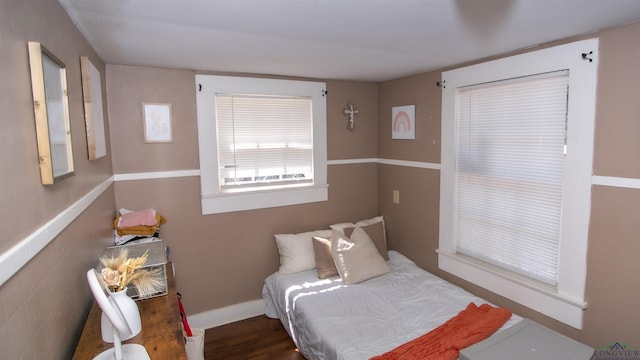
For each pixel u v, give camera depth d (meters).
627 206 1.79
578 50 1.92
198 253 2.94
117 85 2.56
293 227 3.31
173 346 1.26
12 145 0.86
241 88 2.94
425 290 2.68
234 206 3.03
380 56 2.37
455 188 2.79
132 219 2.41
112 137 2.57
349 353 1.98
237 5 1.42
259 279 3.20
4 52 0.84
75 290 1.37
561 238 2.08
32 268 0.96
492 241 2.56
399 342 2.06
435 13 1.54
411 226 3.25
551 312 2.16
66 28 1.43
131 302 1.33
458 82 2.67
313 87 3.26
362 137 3.56
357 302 2.54
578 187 1.98
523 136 2.29
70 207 1.31
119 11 1.46
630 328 1.81
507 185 2.42
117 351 1.13
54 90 1.16
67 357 1.25
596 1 1.41
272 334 2.90
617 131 1.80
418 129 3.09
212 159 2.90
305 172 3.33
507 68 2.30
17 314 0.86
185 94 2.77
